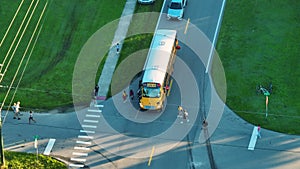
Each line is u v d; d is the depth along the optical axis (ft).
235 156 194.90
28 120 209.56
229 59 232.32
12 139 202.39
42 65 232.32
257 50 235.40
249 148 197.36
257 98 215.92
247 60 231.30
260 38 240.53
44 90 221.87
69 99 217.97
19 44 240.32
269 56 232.73
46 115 211.82
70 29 247.09
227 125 206.08
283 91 218.38
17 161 193.36
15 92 220.84
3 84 224.12
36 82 225.15
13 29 246.27
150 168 191.11
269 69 227.40
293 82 222.07
